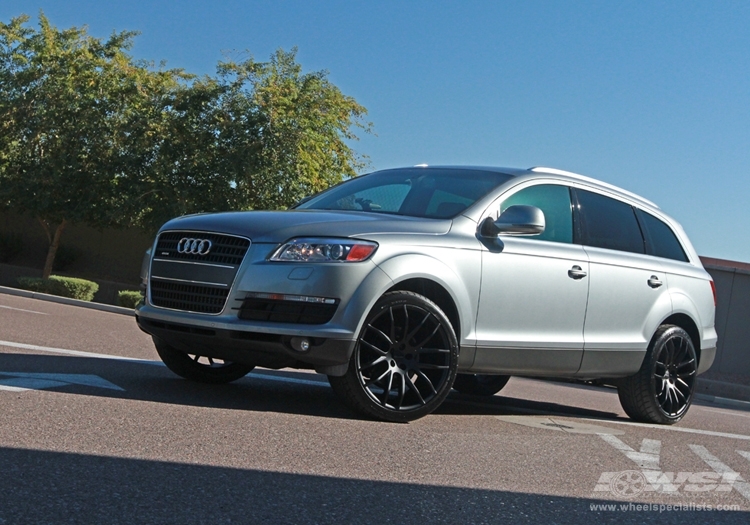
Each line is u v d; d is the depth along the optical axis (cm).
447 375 529
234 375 621
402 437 464
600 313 633
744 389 1619
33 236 3375
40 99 2752
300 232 502
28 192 2689
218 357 527
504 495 362
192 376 597
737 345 1898
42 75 2783
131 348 824
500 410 664
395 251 512
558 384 1289
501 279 563
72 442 360
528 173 621
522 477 402
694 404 1238
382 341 508
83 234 3300
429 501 338
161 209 2533
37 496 282
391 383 506
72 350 710
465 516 323
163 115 2588
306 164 2506
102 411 430
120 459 342
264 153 2477
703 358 733
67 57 2742
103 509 277
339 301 489
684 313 705
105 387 507
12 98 2777
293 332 483
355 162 2872
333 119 2631
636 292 661
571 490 388
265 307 491
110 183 2678
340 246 497
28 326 891
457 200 580
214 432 413
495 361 568
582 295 617
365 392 500
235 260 504
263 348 491
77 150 2664
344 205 605
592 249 637
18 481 296
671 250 725
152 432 396
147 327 540
